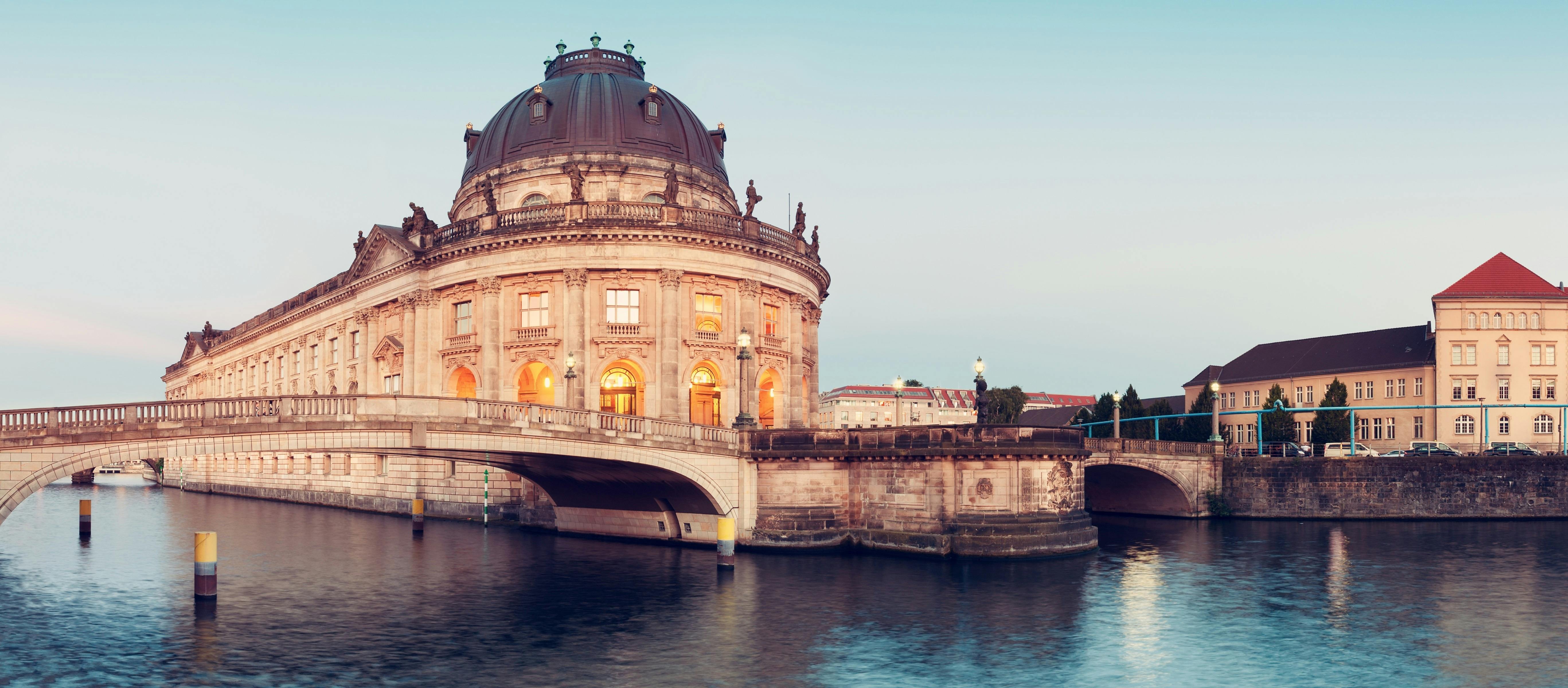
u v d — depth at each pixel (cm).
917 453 4525
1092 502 7962
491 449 4100
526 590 3647
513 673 2559
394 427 3928
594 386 5938
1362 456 7519
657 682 2486
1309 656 2755
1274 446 8594
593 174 6606
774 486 4728
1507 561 4612
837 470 4781
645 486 4994
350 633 2966
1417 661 2712
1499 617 3275
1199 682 2509
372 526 6119
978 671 2595
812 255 6962
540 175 6638
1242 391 12281
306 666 2600
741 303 6228
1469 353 10162
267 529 5941
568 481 5369
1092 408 11838
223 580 3872
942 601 3472
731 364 6181
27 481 3312
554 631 3005
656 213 6109
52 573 4006
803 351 7000
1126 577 4028
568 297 5978
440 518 6731
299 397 3806
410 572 4072
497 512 6419
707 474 4641
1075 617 3228
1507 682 2517
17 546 4959
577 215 6022
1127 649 2823
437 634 2958
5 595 3516
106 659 2645
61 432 3366
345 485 8006
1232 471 7044
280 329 9475
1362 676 2562
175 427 3559
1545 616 3294
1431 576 4125
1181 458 6944
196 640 2861
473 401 4103
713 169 7162
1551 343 10131
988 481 4453
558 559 4453
